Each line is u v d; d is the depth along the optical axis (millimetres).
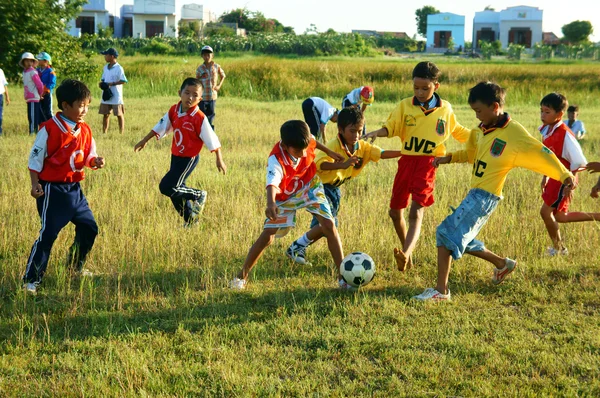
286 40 56250
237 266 5699
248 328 4383
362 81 25734
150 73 25156
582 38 89312
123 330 4402
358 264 5074
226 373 3719
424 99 5477
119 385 3611
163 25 64500
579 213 6020
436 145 5488
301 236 6078
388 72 26844
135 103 18906
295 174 5082
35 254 5031
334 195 5703
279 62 27734
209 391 3572
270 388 3551
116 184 8156
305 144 4859
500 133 4879
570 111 11023
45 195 5066
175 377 3715
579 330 4344
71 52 20594
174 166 6832
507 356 3988
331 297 4996
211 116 13578
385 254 5973
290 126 4852
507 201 7855
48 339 4188
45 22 18406
